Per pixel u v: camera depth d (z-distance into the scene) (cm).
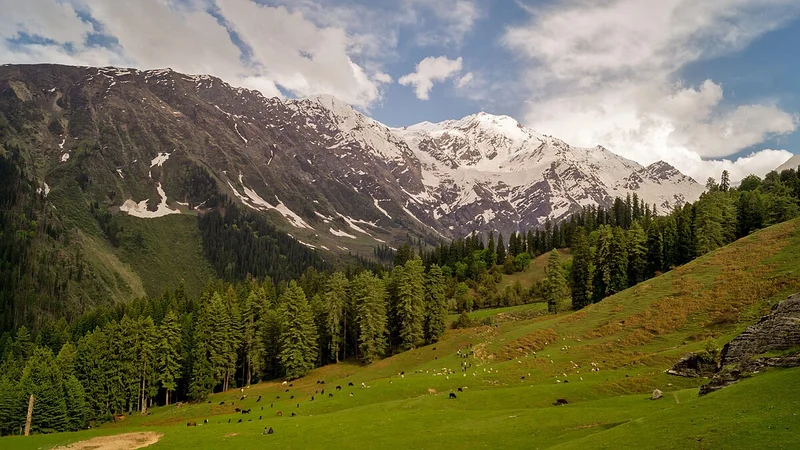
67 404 9538
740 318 7562
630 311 9362
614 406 5275
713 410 3681
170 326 11600
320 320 13388
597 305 10562
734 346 4928
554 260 14125
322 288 17588
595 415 4944
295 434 5481
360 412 6475
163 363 11212
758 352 4566
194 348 11862
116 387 10606
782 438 2969
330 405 7475
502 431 4844
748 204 13450
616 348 8181
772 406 3428
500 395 6425
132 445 5469
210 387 11562
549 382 7188
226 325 11850
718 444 3133
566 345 8994
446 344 12362
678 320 8306
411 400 6706
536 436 4591
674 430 3559
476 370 8750
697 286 9100
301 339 11831
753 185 19888
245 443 5259
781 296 7631
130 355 10900
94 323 15750
